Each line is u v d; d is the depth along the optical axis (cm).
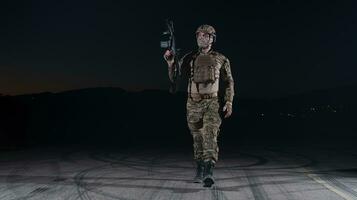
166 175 671
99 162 839
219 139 1519
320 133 1820
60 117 1981
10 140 1350
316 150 1113
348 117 2591
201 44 595
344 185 587
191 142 1386
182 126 2220
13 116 1778
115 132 1803
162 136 1659
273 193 530
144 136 1652
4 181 609
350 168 768
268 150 1120
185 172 706
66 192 530
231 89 604
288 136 1662
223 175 677
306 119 2695
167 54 583
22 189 549
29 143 1278
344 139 1500
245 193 529
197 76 586
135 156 956
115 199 491
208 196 510
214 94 586
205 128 572
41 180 618
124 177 648
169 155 984
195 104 589
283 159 912
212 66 586
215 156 561
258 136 1677
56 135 1582
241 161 876
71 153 1006
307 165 810
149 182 605
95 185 579
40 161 848
